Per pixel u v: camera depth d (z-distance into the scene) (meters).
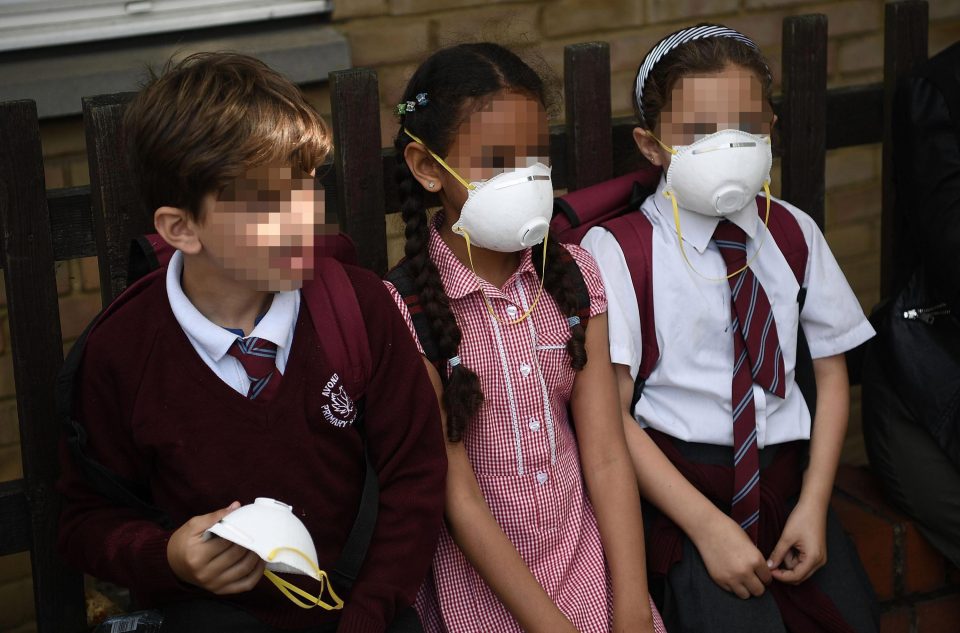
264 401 1.68
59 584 2.08
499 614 1.95
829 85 3.72
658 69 2.15
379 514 1.78
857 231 3.86
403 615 1.80
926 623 2.57
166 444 1.66
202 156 1.58
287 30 3.10
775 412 2.21
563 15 3.33
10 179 1.92
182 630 1.70
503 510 1.99
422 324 1.93
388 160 2.22
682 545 2.14
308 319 1.73
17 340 1.98
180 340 1.67
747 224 2.19
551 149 2.38
